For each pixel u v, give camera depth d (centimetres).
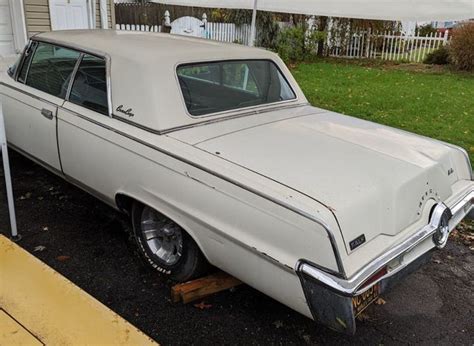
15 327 176
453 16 568
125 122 296
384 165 256
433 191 264
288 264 212
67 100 344
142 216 311
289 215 212
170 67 300
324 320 210
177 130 287
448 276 335
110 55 316
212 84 325
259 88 362
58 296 195
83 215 386
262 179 231
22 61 409
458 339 271
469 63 1327
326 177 236
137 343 173
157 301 287
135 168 284
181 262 289
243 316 279
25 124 389
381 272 215
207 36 1484
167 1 706
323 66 1350
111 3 1034
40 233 353
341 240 205
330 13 624
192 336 260
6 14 864
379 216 227
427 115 799
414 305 300
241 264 240
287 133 296
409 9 584
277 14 1511
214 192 241
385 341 266
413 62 1498
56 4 925
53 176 458
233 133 290
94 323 181
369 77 1187
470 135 682
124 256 332
